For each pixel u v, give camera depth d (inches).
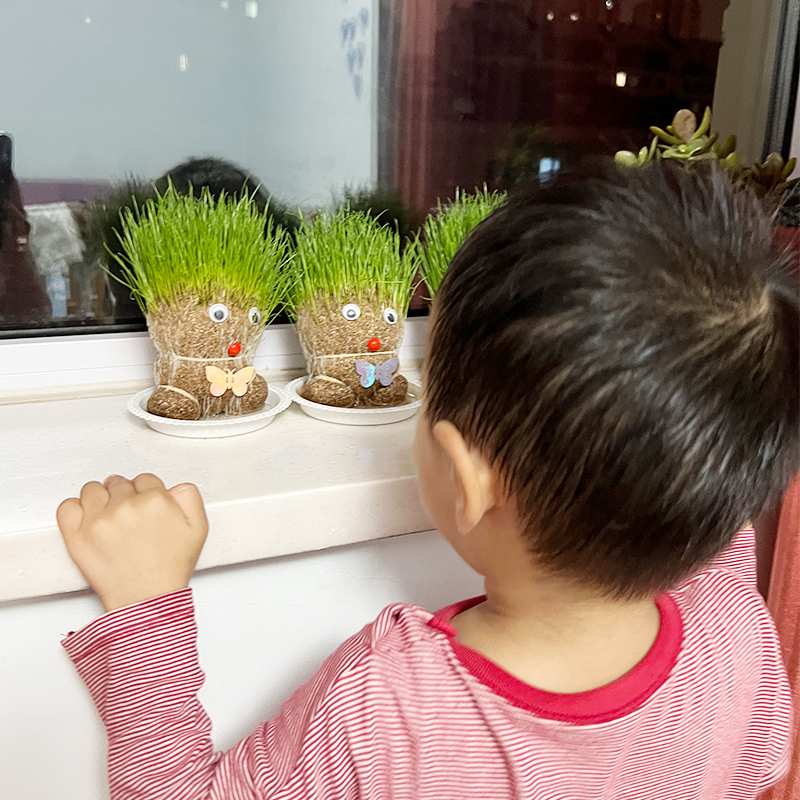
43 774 24.9
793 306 17.6
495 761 19.2
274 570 26.8
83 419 31.1
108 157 31.9
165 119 32.3
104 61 30.7
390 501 26.0
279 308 37.2
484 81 37.9
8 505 22.7
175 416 29.0
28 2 29.0
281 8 32.9
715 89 42.9
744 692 22.2
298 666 28.3
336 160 36.1
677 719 20.2
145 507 21.4
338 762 19.1
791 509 34.8
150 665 20.5
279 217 35.7
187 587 21.7
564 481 16.4
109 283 34.0
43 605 23.5
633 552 17.2
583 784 19.5
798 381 17.8
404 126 36.9
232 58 32.7
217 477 25.4
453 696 19.1
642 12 39.8
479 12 36.6
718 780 22.5
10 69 29.5
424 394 19.8
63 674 24.4
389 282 31.9
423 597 30.6
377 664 19.3
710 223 17.2
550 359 15.7
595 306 15.5
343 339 31.4
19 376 32.9
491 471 17.6
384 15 35.0
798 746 35.3
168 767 20.1
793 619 35.4
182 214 29.2
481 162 39.2
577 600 18.8
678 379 15.7
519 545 18.5
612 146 41.9
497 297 16.5
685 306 15.9
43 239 32.2
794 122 43.1
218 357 29.0
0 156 30.4
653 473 16.1
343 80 35.1
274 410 29.9
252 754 20.3
